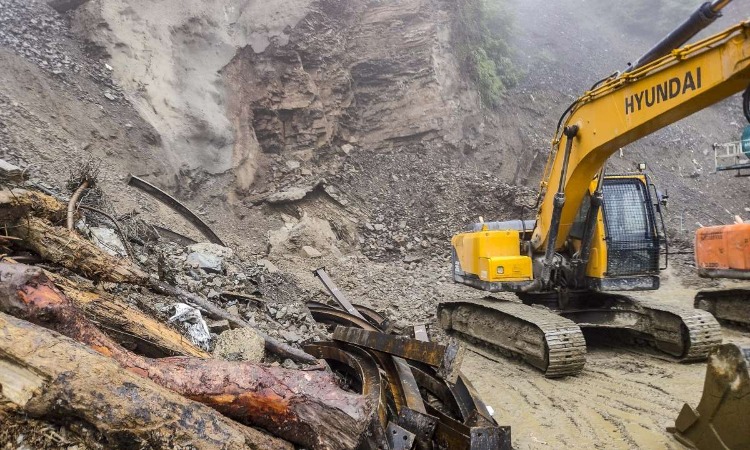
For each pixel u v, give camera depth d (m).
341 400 3.52
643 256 8.34
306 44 19.73
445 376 4.10
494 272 8.55
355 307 9.16
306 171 17.89
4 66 13.36
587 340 9.70
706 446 4.58
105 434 2.66
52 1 17.02
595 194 7.88
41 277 3.42
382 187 18.89
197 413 2.96
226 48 18.47
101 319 4.20
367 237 17.03
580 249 8.20
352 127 20.41
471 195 18.55
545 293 8.91
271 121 18.66
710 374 4.45
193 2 18.31
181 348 4.46
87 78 15.11
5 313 3.19
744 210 23.19
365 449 3.40
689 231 20.56
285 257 14.28
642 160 24.34
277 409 3.48
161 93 16.14
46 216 5.27
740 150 10.73
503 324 8.44
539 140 22.84
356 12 21.72
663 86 5.91
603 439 5.27
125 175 13.07
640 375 7.45
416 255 16.44
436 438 4.17
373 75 21.12
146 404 2.78
